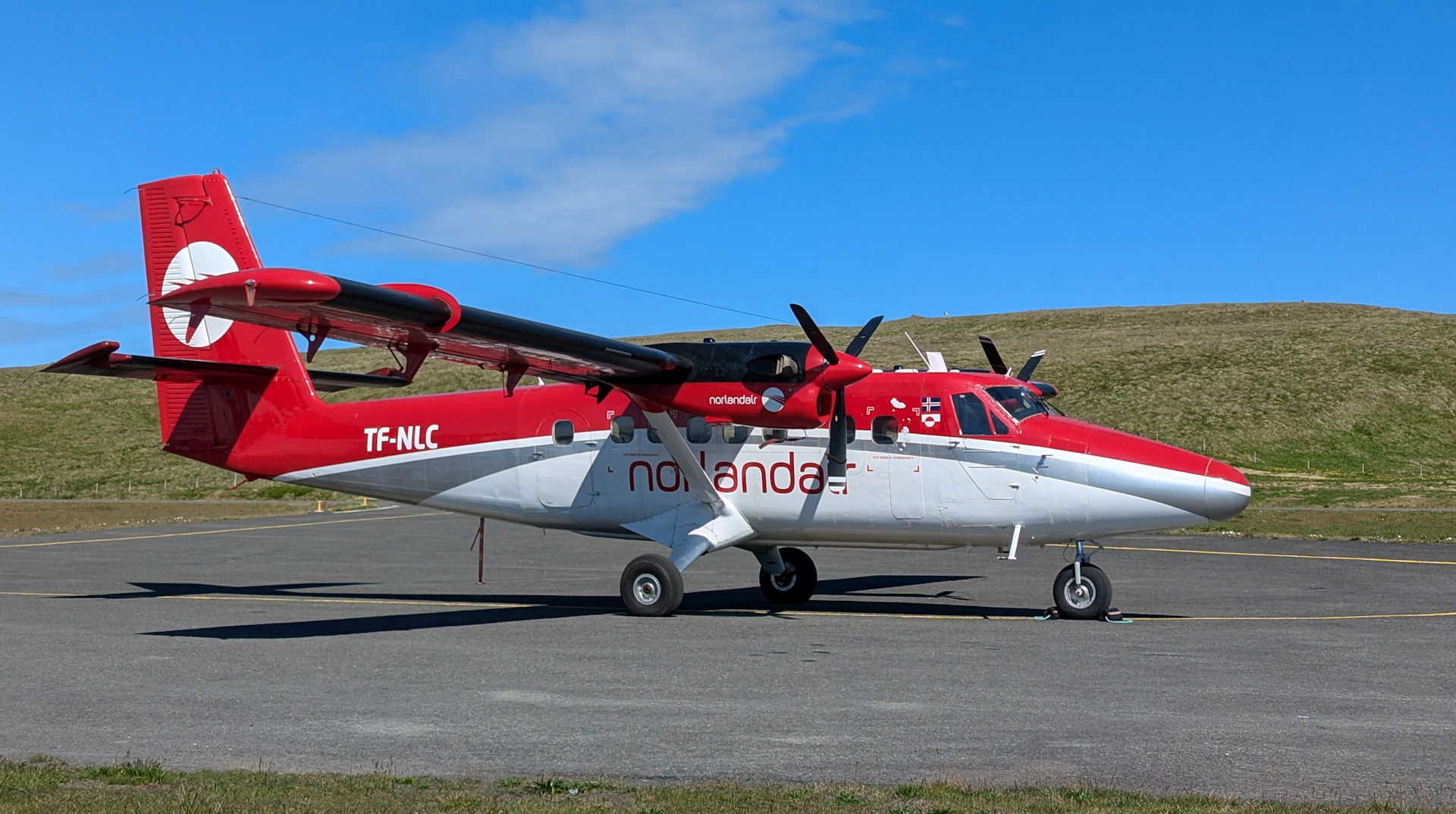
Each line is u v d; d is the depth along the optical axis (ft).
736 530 46.96
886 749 23.56
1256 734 24.64
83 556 74.18
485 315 37.04
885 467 45.55
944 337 285.84
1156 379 211.00
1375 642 37.76
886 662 33.78
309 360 38.11
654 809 19.06
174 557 73.72
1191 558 71.72
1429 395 195.52
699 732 25.03
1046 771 21.80
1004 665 33.30
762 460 46.73
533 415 50.21
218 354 53.06
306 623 43.27
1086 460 43.47
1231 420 187.42
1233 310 320.50
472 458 50.75
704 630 40.88
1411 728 25.31
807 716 26.55
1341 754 22.94
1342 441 178.60
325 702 28.35
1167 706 27.66
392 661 34.27
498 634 39.88
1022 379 51.72
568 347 39.99
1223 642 37.76
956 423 45.03
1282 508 116.06
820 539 47.42
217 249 51.75
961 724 25.67
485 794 20.04
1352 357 215.51
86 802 19.38
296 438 52.54
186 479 172.35
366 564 69.67
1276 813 18.52
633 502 48.49
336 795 19.88
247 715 26.81
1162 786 20.72
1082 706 27.61
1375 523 98.84
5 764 22.22
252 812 18.79
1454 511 109.81
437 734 24.97
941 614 45.96
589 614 45.75
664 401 44.70
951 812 18.79
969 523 44.91
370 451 51.85
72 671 32.76
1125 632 40.27
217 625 42.57
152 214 52.49
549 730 25.27
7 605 48.98
